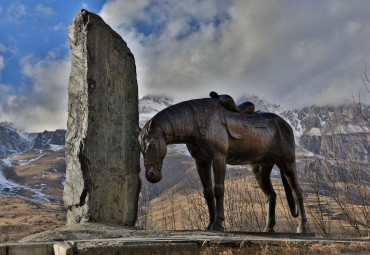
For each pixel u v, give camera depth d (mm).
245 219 12078
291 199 9148
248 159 8367
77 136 8047
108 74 8461
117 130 8391
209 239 5469
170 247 5160
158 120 7445
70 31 8578
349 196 11109
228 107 8055
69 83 8477
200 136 7633
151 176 7148
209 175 7969
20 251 4918
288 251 5594
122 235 6109
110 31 8719
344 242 6129
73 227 6723
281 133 8820
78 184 7789
